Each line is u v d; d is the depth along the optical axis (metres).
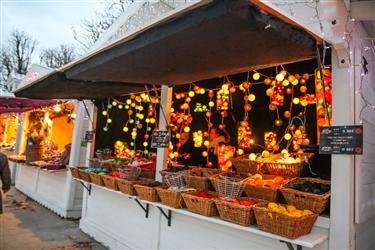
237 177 2.82
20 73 22.58
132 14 3.76
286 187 2.32
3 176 3.89
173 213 3.24
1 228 4.79
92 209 4.71
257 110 4.14
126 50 2.21
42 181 6.90
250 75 3.48
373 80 3.16
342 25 2.00
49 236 4.48
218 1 1.48
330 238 2.06
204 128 4.74
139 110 5.20
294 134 3.04
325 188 2.21
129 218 3.88
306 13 2.50
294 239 1.91
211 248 2.81
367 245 2.49
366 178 2.51
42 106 7.41
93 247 4.09
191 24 1.65
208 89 3.94
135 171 3.58
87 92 4.38
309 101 3.00
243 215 2.18
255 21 1.53
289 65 3.04
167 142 3.65
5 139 12.80
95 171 4.30
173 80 3.29
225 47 2.04
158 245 3.38
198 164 4.79
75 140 5.69
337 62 2.16
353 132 2.02
